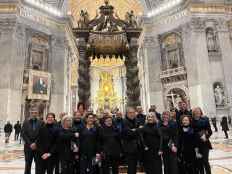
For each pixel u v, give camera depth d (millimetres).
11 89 18219
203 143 4676
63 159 4484
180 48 21656
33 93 19656
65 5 23406
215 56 20062
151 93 22547
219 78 19641
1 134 16938
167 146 4641
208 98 18922
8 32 18781
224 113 18859
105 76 35844
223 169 5723
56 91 21609
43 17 21609
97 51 11898
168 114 4812
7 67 18219
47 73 21000
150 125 4691
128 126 4730
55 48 22344
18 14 19344
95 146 4707
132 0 26391
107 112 5004
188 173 4777
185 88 20703
